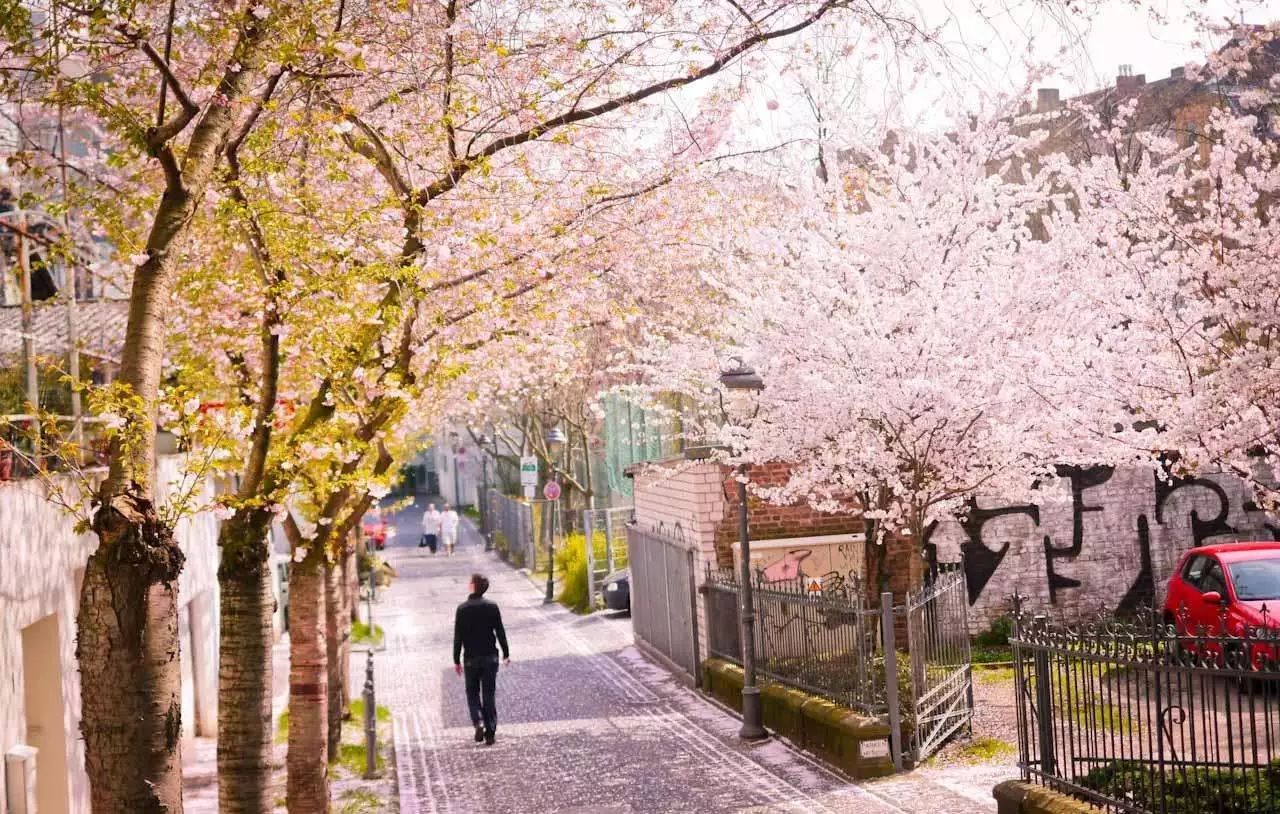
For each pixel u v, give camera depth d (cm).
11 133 1017
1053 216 1631
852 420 1570
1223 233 1282
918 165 1644
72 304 1175
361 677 2391
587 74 1110
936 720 1345
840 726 1311
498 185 1141
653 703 1895
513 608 3431
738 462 1583
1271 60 1268
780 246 1617
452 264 1230
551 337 1372
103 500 620
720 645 1888
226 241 1059
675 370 1777
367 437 1098
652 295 1681
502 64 1042
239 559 926
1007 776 1184
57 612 1054
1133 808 805
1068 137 2053
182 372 1349
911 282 1612
